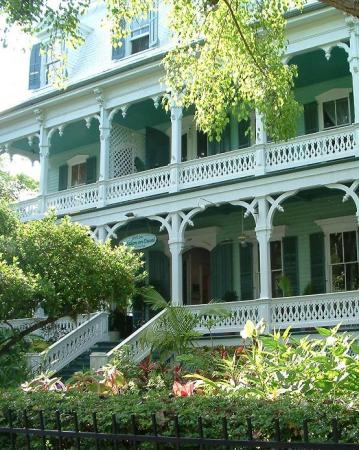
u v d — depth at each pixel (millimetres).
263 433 5340
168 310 15688
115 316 19672
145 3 11953
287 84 12234
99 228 20484
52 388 9219
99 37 25516
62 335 18953
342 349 7004
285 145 17312
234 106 12562
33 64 26094
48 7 10312
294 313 16328
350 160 16000
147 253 22500
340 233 19125
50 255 11672
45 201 22250
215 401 5820
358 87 16281
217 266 20984
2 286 10188
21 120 23766
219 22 11805
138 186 20031
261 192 17297
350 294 15492
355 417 5148
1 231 11797
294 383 6922
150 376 11633
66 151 26312
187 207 18609
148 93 20219
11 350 15406
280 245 20188
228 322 17047
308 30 17156
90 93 21609
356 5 7191
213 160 18531
